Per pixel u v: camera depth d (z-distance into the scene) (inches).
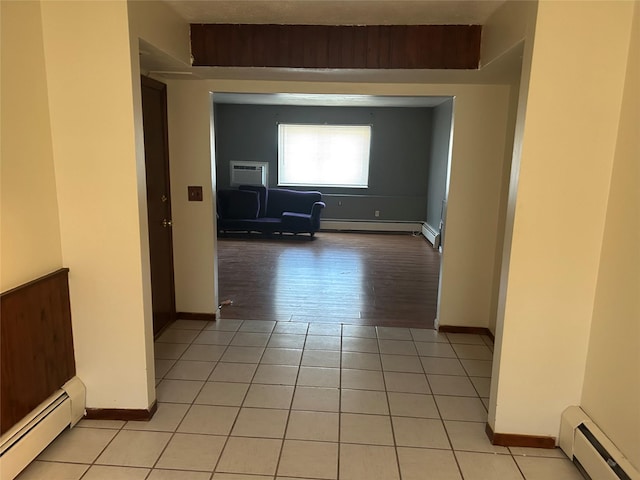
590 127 77.6
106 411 95.0
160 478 78.7
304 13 106.0
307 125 336.8
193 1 98.3
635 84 72.6
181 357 125.8
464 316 147.0
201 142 142.3
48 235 84.5
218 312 157.9
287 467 82.2
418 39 113.7
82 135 84.5
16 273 76.6
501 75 118.2
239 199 310.0
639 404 69.2
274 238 309.4
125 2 80.0
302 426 94.8
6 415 74.2
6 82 73.0
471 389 111.7
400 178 339.0
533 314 84.7
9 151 74.1
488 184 138.7
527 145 79.0
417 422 97.3
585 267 82.2
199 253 149.5
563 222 81.0
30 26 78.0
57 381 87.7
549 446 89.1
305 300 179.5
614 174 77.7
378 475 80.9
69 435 89.7
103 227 87.7
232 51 116.9
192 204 146.3
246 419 96.7
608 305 78.4
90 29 80.9
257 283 202.7
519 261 83.0
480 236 141.8
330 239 309.9
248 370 118.9
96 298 90.7
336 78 130.4
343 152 339.3
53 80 82.7
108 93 83.0
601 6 74.0
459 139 137.3
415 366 123.5
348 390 109.8
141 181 88.2
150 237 132.6
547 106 77.5
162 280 142.3
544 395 87.6
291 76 129.0
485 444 90.4
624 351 73.5
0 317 72.1
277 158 341.4
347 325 153.3
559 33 75.2
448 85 135.0
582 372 85.8
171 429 92.5
